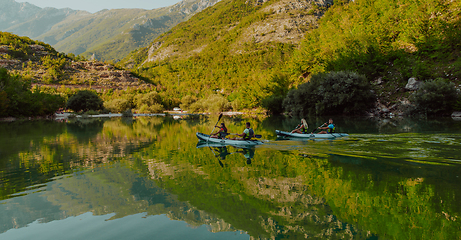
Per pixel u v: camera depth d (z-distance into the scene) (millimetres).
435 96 26188
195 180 6090
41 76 93312
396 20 40000
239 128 21172
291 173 6492
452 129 15234
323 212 4102
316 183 5641
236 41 160625
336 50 42062
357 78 32594
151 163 8180
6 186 6082
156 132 18953
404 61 33812
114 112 67375
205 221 3945
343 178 5949
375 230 3463
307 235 3338
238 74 99375
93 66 113625
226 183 5789
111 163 8328
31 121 35938
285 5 177125
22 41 116750
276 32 149750
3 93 37656
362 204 4422
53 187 5918
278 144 11367
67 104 61250
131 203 4777
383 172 6402
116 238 3492
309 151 9516
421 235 3309
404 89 31734
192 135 16609
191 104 72500
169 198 4977
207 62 140875
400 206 4266
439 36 32594
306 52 49500
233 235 3422
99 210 4512
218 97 67438
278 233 3461
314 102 36844
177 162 8219
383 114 31125
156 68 156750
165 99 81938
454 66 29438
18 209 4652
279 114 45156
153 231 3652
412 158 7844
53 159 9172
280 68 57906
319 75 37594
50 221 4125
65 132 19516
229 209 4355
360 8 52406
